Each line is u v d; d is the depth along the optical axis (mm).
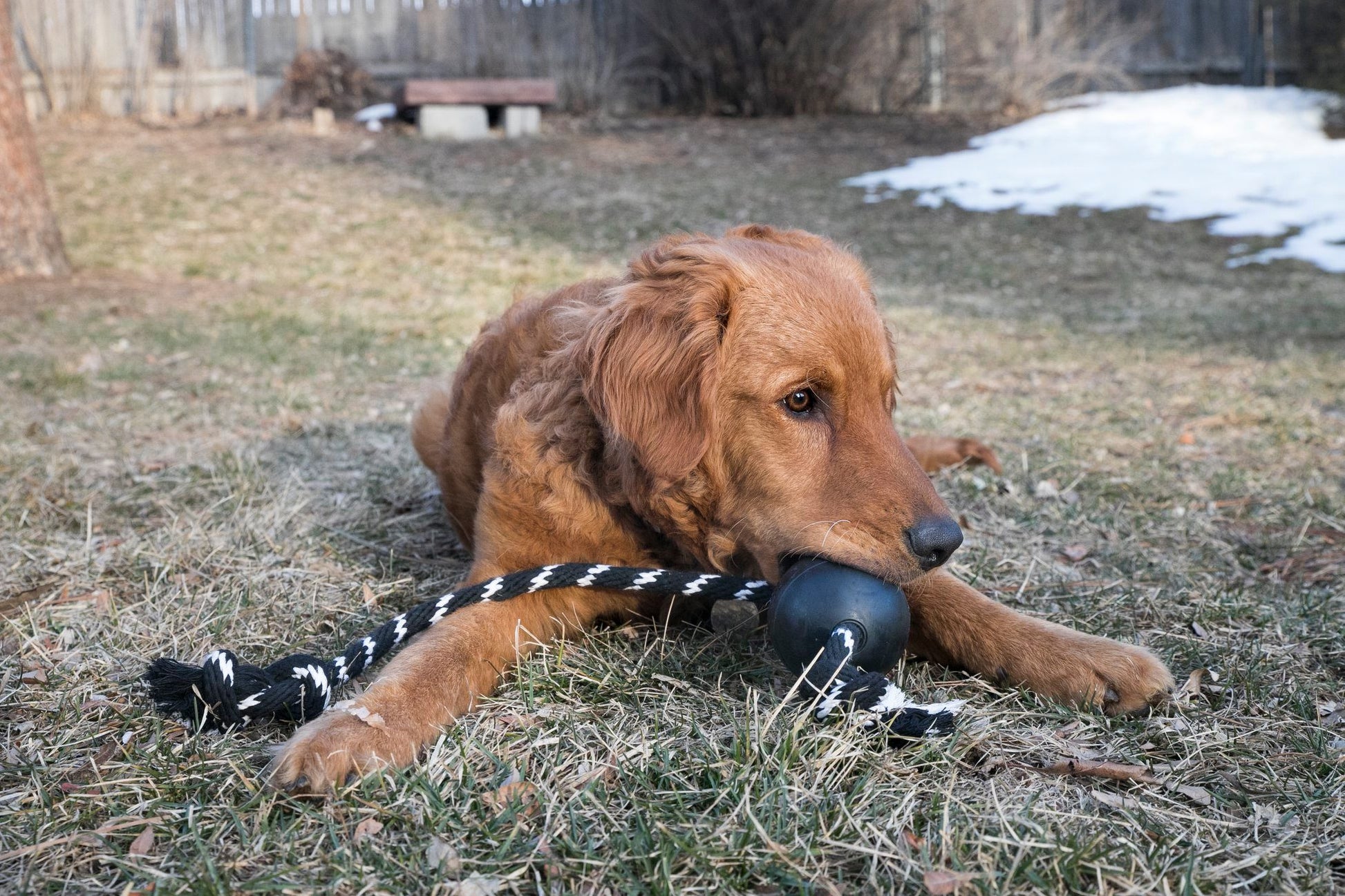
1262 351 2453
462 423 1173
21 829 811
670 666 1003
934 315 2943
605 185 4348
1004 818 807
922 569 912
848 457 941
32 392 1883
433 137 4965
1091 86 5824
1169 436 1733
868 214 4094
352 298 2953
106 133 4863
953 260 3605
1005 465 1554
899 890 766
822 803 826
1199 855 789
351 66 5457
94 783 852
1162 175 4379
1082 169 4523
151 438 1612
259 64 5551
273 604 1112
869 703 876
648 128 5266
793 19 5383
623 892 763
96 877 774
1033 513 1376
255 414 1782
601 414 975
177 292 2953
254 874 777
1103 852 784
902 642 920
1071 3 5551
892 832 809
